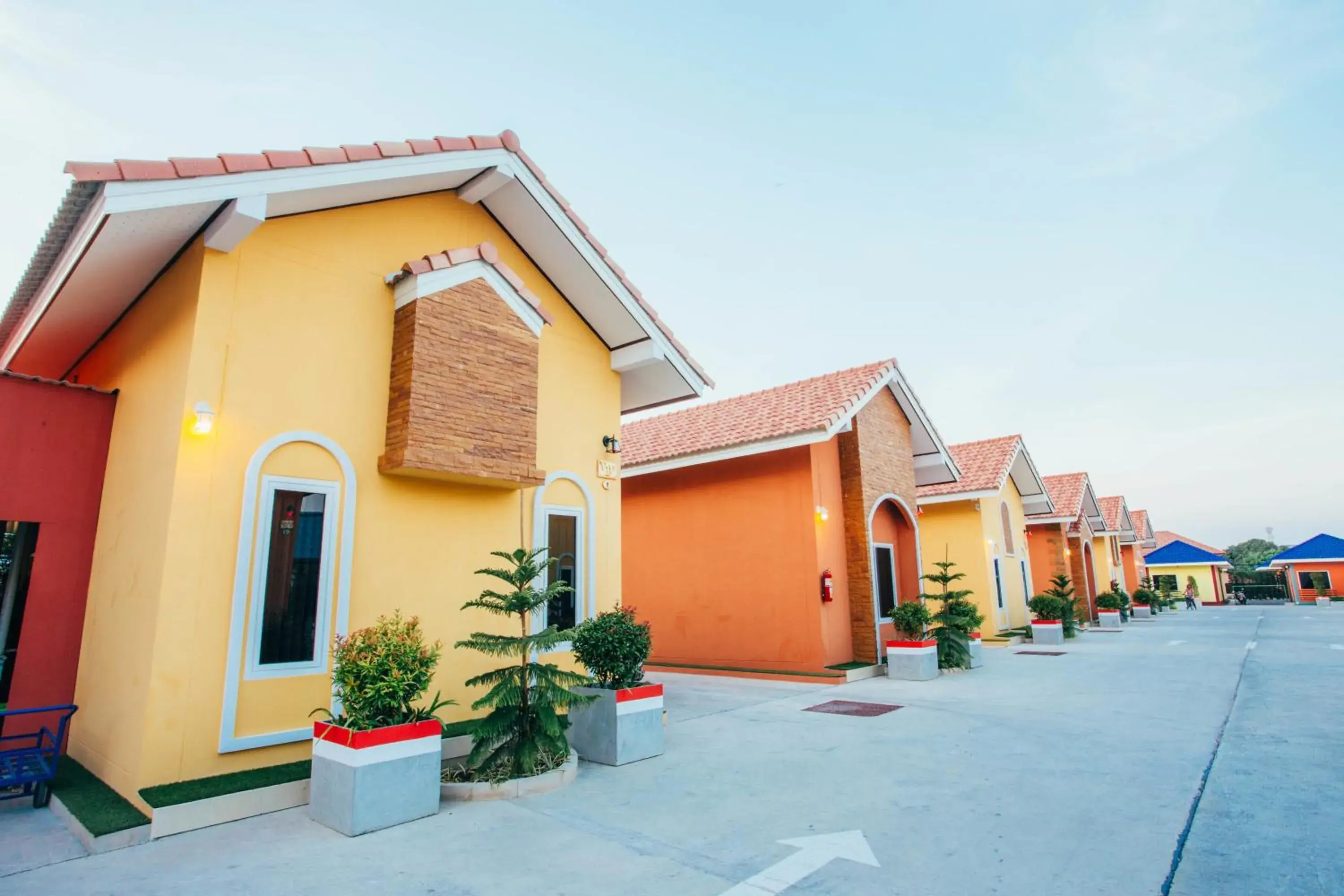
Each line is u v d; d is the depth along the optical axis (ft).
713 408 56.44
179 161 18.51
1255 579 180.55
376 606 22.89
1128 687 37.91
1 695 27.12
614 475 32.09
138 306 24.71
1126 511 120.16
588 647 24.61
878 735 27.30
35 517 22.91
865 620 46.01
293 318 22.18
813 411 44.37
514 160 26.73
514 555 22.66
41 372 32.07
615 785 20.94
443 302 24.31
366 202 24.64
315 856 15.53
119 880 14.33
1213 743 24.73
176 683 18.54
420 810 18.03
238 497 20.26
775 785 20.75
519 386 26.30
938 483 59.72
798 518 44.98
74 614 23.48
